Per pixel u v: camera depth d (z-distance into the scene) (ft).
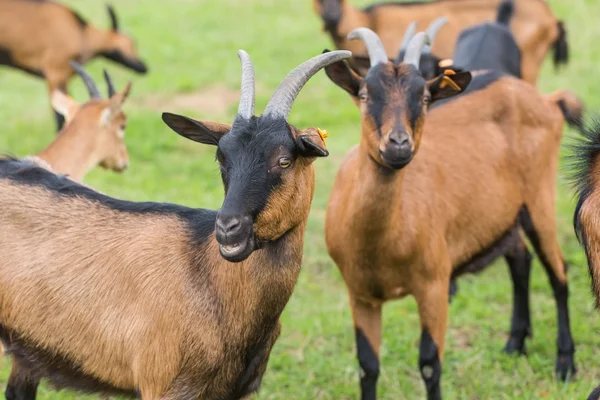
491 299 36.63
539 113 32.01
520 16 50.96
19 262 22.86
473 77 32.22
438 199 27.84
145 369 21.85
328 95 58.39
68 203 23.49
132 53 56.59
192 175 47.70
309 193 20.84
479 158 29.94
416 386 30.42
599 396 22.49
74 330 22.49
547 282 37.52
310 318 34.55
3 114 56.75
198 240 22.06
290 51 66.80
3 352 24.45
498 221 30.30
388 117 24.81
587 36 67.31
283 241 20.88
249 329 21.52
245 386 22.40
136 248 22.35
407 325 34.09
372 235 25.99
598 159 22.20
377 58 27.09
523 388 29.53
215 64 64.49
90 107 35.50
